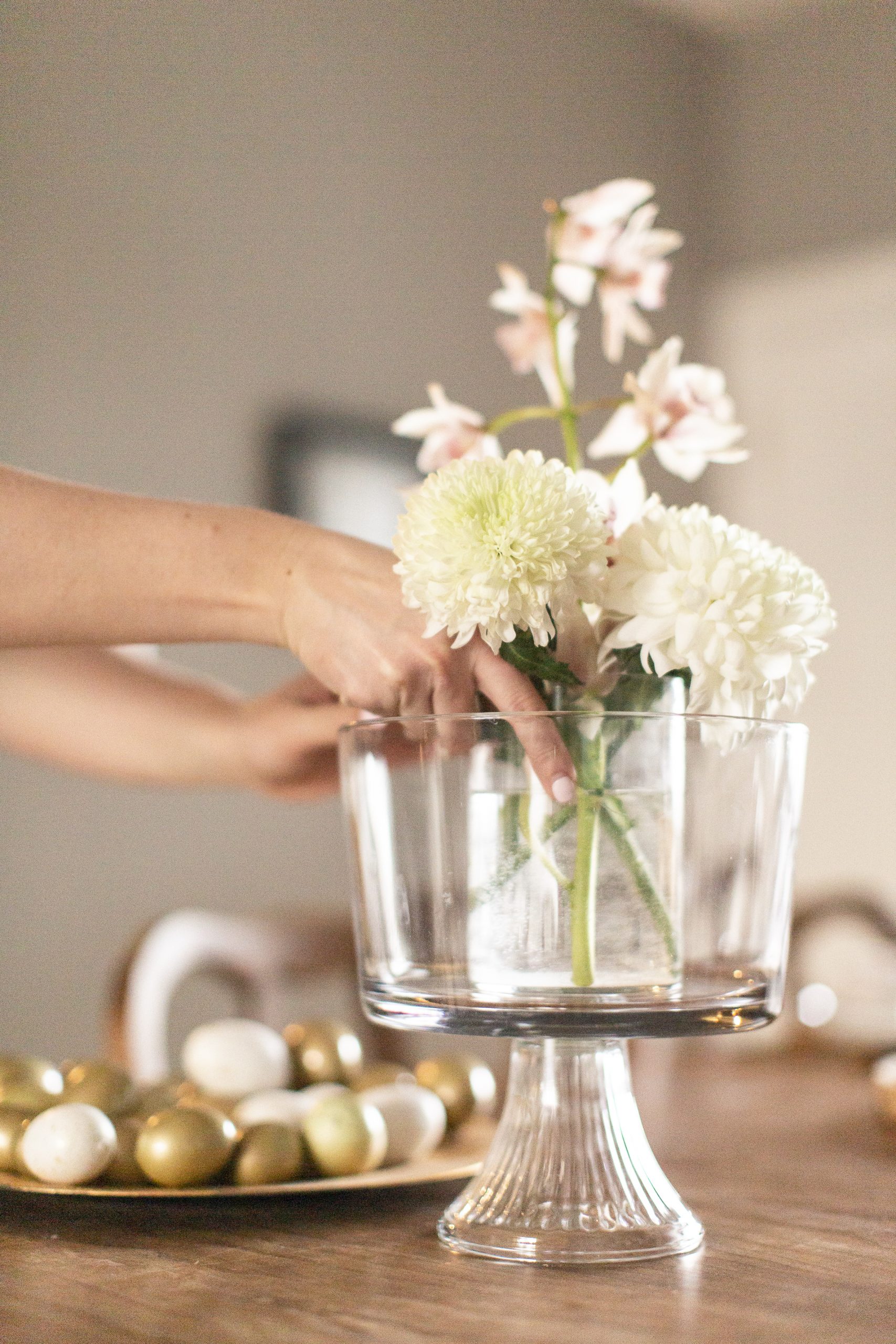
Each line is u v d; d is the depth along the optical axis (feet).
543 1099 3.44
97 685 5.21
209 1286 3.14
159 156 11.80
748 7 16.47
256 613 3.55
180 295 11.85
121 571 3.55
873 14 15.75
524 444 14.56
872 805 15.43
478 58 14.53
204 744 5.01
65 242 11.12
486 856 3.20
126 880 11.03
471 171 14.39
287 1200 3.59
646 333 3.93
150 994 5.85
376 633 3.36
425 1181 3.59
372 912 3.34
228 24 12.38
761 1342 2.90
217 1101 3.87
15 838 10.39
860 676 15.66
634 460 3.48
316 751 4.80
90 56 11.37
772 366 16.37
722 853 3.25
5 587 3.57
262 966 6.52
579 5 15.65
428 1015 3.26
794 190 16.26
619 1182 3.39
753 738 3.25
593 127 15.70
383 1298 3.09
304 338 12.75
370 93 13.51
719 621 3.15
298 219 12.81
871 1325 2.96
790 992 8.85
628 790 3.19
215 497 11.95
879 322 15.69
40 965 10.45
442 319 13.97
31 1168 3.56
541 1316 3.00
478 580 3.11
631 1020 3.19
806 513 16.12
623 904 3.19
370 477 13.12
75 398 11.09
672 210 16.57
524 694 3.26
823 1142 4.42
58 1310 3.03
